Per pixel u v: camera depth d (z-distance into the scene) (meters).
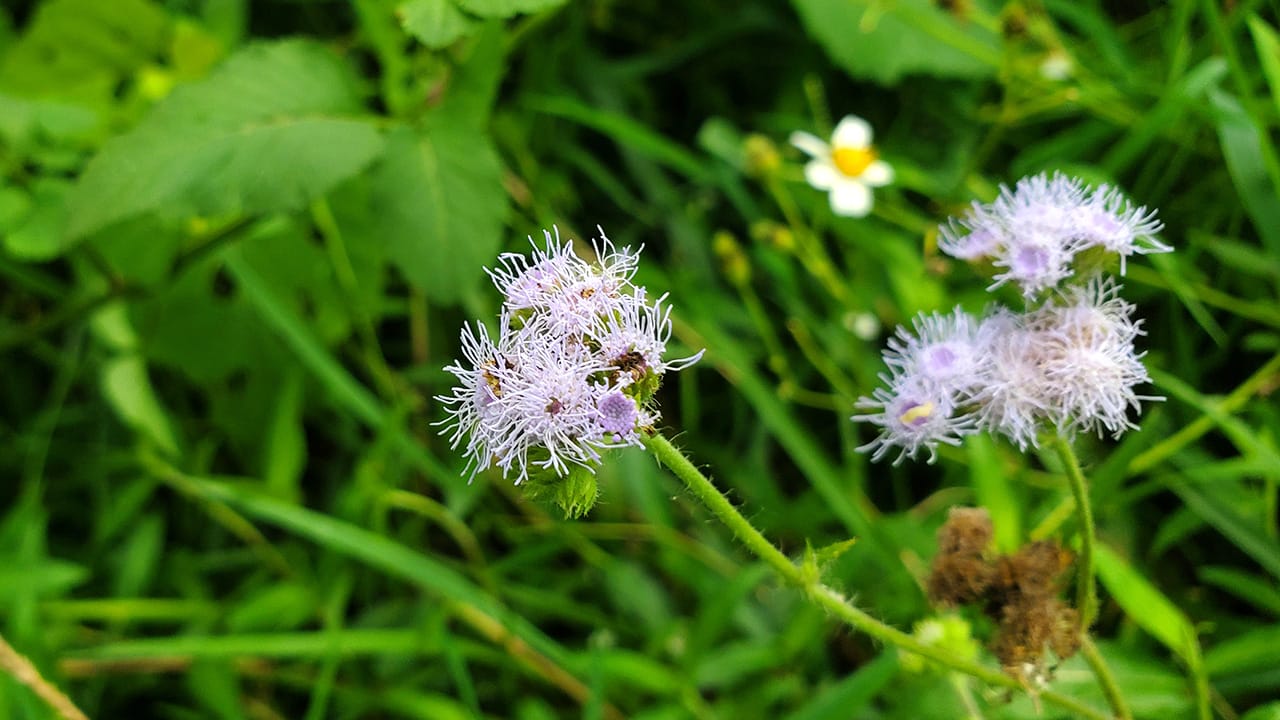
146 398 0.20
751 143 0.20
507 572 0.19
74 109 0.18
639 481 0.19
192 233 0.19
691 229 0.22
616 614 0.19
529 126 0.22
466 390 0.11
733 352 0.20
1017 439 0.12
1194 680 0.14
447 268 0.16
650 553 0.19
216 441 0.21
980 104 0.23
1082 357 0.11
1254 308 0.18
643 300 0.10
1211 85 0.18
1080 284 0.12
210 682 0.17
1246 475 0.17
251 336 0.20
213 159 0.15
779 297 0.21
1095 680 0.15
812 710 0.14
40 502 0.21
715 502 0.11
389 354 0.22
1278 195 0.16
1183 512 0.16
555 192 0.22
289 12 0.24
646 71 0.23
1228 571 0.16
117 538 0.20
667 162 0.23
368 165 0.16
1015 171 0.21
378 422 0.18
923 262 0.20
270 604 0.18
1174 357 0.19
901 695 0.15
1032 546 0.12
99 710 0.19
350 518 0.19
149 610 0.18
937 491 0.19
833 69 0.24
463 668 0.16
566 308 0.10
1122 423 0.12
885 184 0.21
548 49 0.22
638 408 0.10
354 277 0.20
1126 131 0.21
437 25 0.14
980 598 0.12
